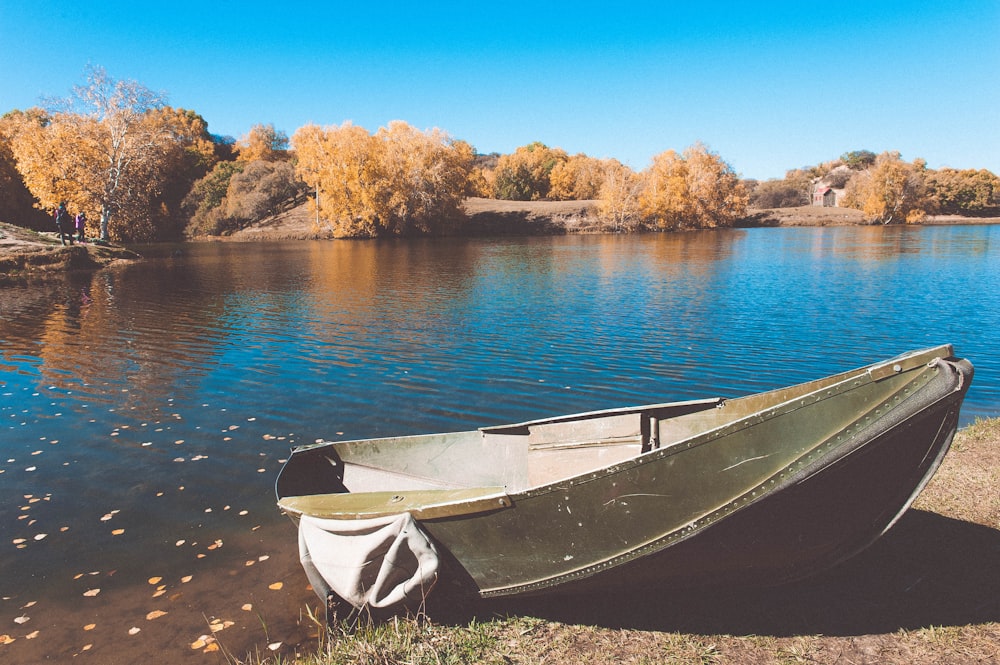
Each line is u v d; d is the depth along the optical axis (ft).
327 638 12.97
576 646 11.78
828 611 12.29
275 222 223.10
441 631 12.56
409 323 52.80
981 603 12.16
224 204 228.22
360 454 17.99
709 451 11.01
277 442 25.66
